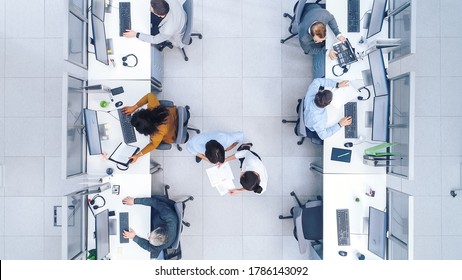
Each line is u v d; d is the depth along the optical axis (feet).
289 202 12.64
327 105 8.98
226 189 9.83
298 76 12.68
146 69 10.08
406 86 9.05
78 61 9.59
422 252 12.63
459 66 12.61
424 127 12.67
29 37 12.68
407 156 8.95
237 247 12.63
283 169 12.67
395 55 9.69
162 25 9.36
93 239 9.94
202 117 12.71
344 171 9.89
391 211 9.78
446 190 12.62
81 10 9.59
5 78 12.68
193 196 12.67
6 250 12.57
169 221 9.32
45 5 12.64
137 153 9.67
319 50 9.98
